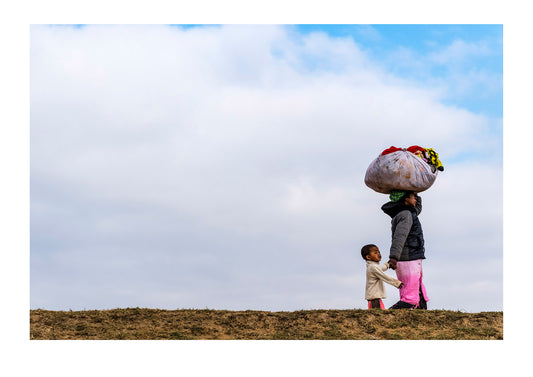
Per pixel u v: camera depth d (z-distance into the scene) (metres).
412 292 11.20
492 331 9.74
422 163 11.42
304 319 10.08
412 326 9.86
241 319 10.05
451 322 10.07
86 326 9.62
